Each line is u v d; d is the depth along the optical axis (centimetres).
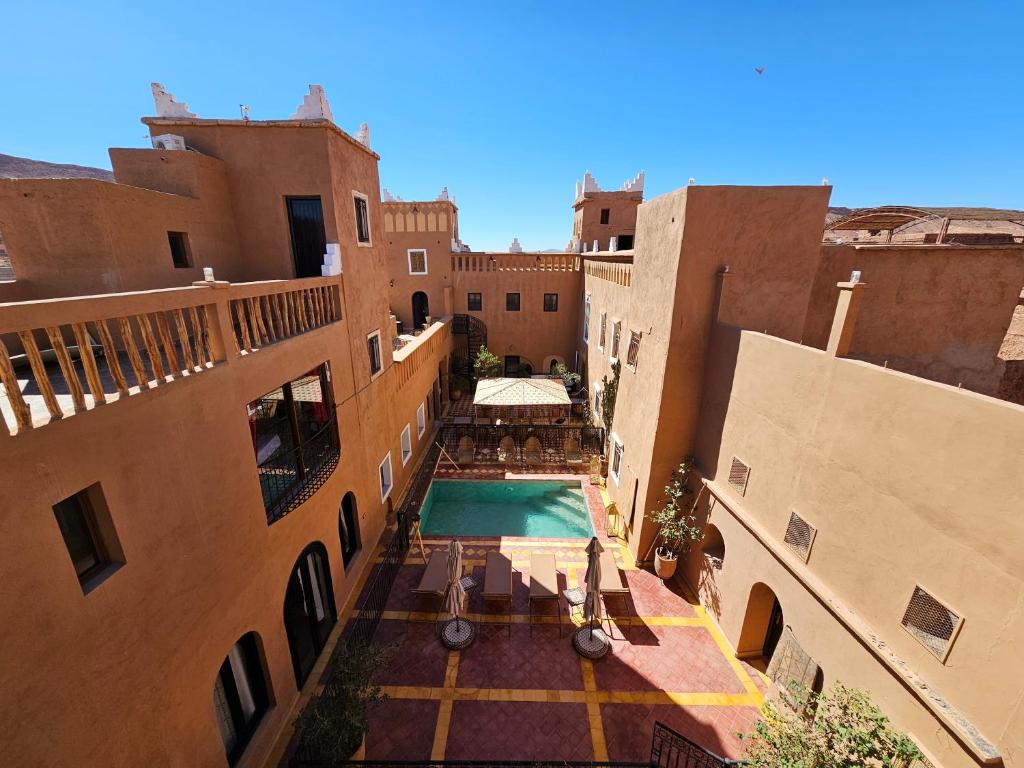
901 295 1056
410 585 1100
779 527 772
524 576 1140
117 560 449
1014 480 421
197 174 872
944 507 489
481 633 962
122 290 727
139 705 472
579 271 2391
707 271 942
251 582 668
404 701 816
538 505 1509
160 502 494
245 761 664
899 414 543
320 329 879
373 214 1187
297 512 802
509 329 2514
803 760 497
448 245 2409
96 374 418
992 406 438
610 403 1524
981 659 454
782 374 756
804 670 706
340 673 685
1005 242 1378
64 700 391
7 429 339
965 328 1076
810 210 902
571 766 668
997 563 437
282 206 975
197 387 545
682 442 1067
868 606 593
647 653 916
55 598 380
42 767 376
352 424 1052
